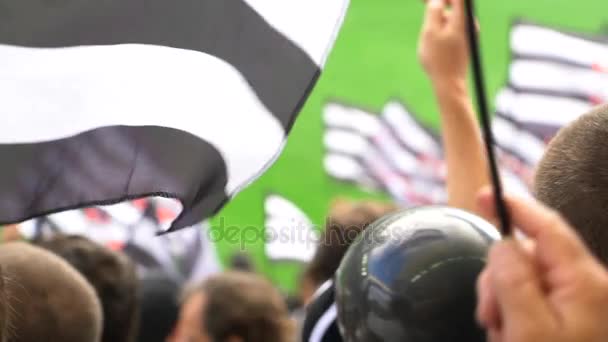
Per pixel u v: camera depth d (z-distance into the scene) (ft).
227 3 10.46
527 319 5.08
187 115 10.39
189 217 10.30
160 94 10.42
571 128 8.75
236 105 10.39
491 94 47.11
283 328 22.89
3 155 10.30
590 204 8.25
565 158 8.54
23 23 10.39
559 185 8.47
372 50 48.75
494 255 5.27
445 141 13.33
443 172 46.91
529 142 38.99
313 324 10.46
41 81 10.37
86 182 10.36
